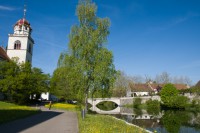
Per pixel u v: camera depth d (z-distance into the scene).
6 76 58.25
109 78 39.12
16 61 66.94
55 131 18.19
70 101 84.00
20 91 58.50
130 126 24.50
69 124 23.09
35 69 63.28
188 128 36.69
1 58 68.69
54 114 36.44
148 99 96.19
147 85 140.12
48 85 76.75
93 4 42.88
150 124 40.72
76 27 41.94
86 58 39.78
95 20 42.53
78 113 38.97
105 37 41.34
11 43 78.81
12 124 21.86
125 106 103.69
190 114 63.91
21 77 57.31
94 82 38.47
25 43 79.19
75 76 38.84
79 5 42.59
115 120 30.75
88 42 40.31
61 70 40.53
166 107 87.44
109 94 40.09
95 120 27.28
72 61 40.25
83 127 19.94
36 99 75.19
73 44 40.91
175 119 49.78
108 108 91.69
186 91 91.19
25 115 30.61
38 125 21.62
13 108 39.44
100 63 38.81
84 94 39.66
